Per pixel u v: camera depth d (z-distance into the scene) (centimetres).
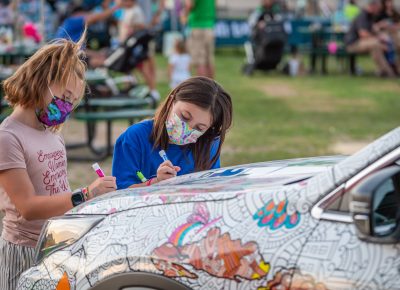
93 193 322
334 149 880
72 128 1031
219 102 349
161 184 316
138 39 1145
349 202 241
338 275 233
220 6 2683
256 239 252
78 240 296
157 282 267
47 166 332
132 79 1192
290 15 2428
